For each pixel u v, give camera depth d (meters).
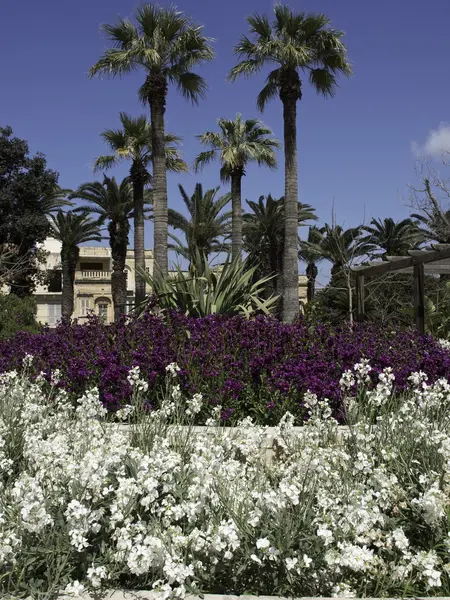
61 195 39.88
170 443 3.97
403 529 3.06
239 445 3.82
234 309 9.31
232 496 2.97
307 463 3.25
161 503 3.04
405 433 3.89
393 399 4.98
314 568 2.67
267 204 35.31
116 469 3.20
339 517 2.92
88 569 2.51
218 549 2.60
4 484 3.41
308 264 42.19
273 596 2.59
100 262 56.28
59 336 6.86
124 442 3.73
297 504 2.84
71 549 2.60
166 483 3.10
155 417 4.52
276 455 4.24
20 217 37.00
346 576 2.79
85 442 3.56
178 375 5.71
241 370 5.93
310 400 4.53
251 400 5.66
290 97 20.16
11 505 2.92
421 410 4.41
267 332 6.23
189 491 2.97
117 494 2.86
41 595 2.46
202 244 35.19
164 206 21.33
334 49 20.33
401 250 33.12
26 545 2.63
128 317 6.77
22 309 16.77
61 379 6.16
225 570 2.70
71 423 4.43
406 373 5.70
